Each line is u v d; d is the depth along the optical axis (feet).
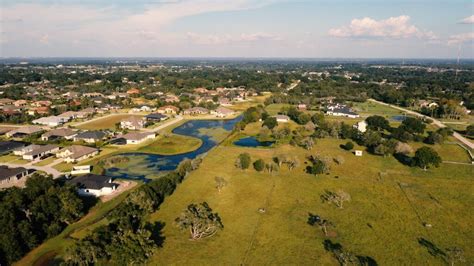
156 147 479.82
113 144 490.90
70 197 262.26
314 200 297.53
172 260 209.67
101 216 271.28
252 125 623.36
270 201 294.66
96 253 196.65
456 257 206.69
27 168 382.83
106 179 328.70
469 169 378.32
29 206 242.78
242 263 207.21
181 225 236.84
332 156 425.69
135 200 259.60
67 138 508.94
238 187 324.60
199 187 324.39
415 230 247.09
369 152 445.37
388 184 334.03
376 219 263.49
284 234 240.94
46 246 228.22
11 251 207.31
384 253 217.77
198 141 517.55
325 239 234.38
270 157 422.00
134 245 199.93
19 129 540.52
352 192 314.76
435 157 369.91
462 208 283.38
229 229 247.91
